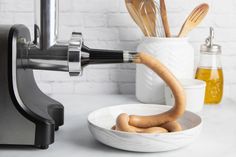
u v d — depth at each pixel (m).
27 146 0.81
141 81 1.21
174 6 1.33
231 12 1.35
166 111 0.90
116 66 1.36
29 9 1.32
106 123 0.92
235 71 1.38
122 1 1.33
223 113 1.11
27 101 0.81
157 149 0.76
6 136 0.78
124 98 1.29
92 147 0.82
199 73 1.23
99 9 1.33
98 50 0.80
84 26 1.34
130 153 0.78
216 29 1.36
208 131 0.93
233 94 1.39
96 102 1.23
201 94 1.10
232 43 1.37
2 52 0.78
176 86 0.81
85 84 1.37
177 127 0.83
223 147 0.82
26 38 0.86
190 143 0.80
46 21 0.80
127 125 0.81
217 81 1.21
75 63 0.79
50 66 0.82
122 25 1.34
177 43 1.17
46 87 1.37
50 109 0.90
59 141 0.85
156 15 1.22
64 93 1.37
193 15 1.19
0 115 0.78
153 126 0.85
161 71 0.80
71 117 1.04
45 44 0.80
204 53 1.22
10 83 0.78
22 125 0.78
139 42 1.34
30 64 0.82
